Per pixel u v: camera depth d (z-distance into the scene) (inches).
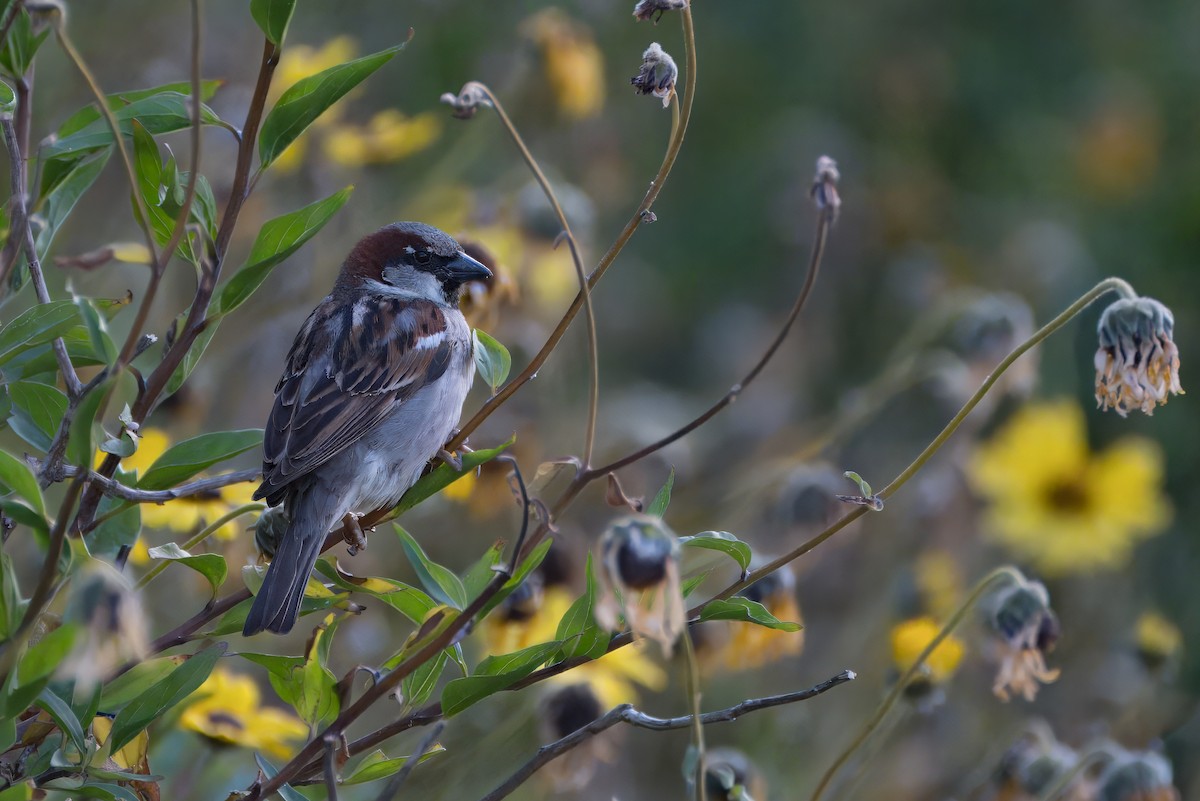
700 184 671.8
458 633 227.9
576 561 359.3
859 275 657.0
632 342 644.1
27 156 242.8
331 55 466.3
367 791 328.8
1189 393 582.9
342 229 464.1
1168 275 626.5
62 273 430.9
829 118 685.9
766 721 448.1
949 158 684.1
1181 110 671.1
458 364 329.1
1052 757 335.9
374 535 448.1
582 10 596.1
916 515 482.6
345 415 305.0
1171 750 420.8
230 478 248.5
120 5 520.7
